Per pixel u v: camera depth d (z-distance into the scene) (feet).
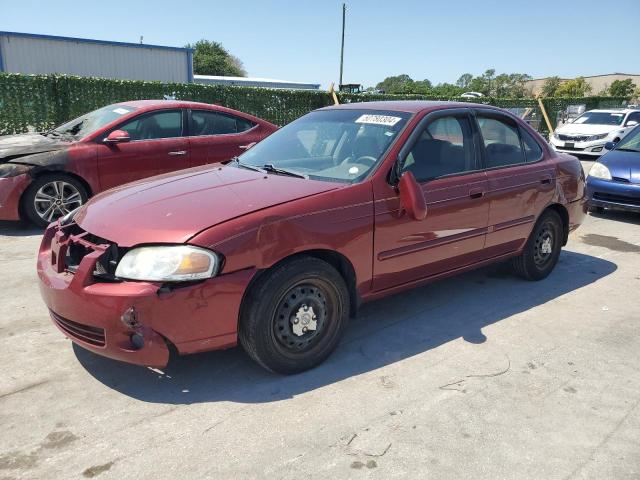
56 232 11.05
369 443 8.83
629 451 8.83
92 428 9.05
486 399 10.23
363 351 12.03
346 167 12.22
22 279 15.79
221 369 11.05
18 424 9.09
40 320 13.07
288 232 10.12
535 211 15.65
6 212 20.43
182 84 48.67
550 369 11.45
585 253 20.61
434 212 12.68
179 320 9.30
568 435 9.20
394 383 10.71
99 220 10.32
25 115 41.29
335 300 11.09
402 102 14.53
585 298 15.65
